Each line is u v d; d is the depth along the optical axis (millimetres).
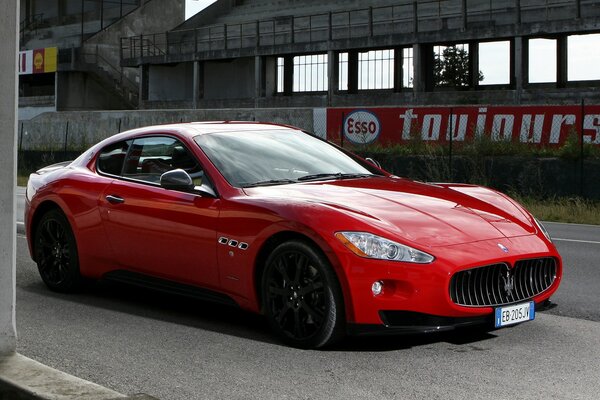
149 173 6449
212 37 47344
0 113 4477
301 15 40719
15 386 4066
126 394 4305
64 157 31156
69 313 6371
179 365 4859
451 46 36031
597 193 17469
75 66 50531
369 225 5059
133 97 52812
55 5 57594
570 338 5496
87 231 6789
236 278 5590
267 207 5395
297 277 5199
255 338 5520
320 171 6211
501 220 5574
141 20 53656
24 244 10305
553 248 5539
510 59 34531
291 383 4477
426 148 21922
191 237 5852
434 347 5227
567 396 4238
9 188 4551
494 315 5098
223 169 5926
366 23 40812
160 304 6707
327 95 38781
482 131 21312
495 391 4320
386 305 4895
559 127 20406
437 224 5258
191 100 45438
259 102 41531
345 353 5086
